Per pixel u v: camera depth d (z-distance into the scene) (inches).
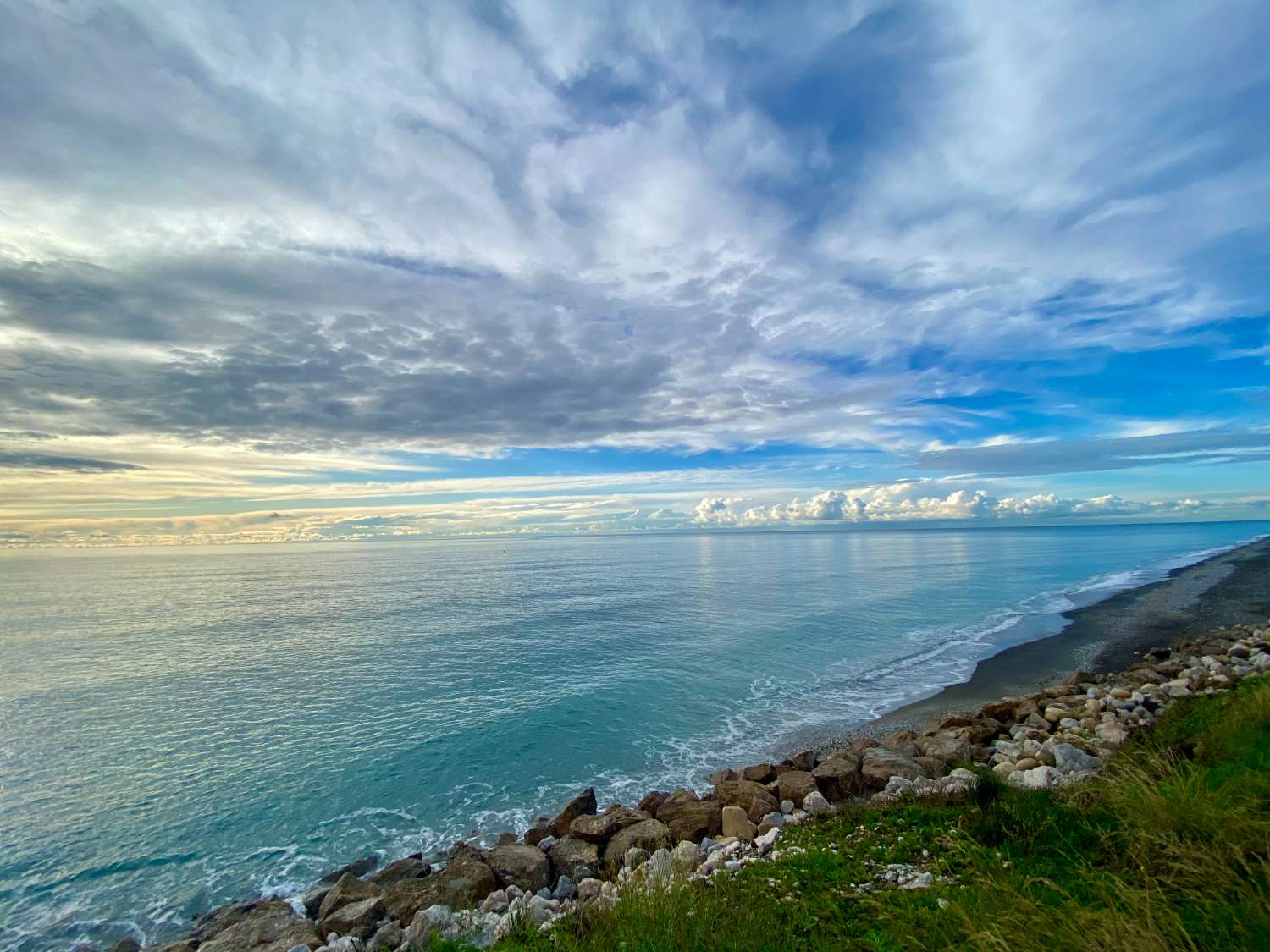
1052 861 283.1
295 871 571.8
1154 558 3715.6
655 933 255.6
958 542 7790.4
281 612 2253.9
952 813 386.0
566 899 424.8
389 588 3088.1
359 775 764.0
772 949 237.5
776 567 3914.9
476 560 5733.3
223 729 957.2
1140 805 291.1
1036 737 644.7
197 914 520.4
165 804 702.5
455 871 438.0
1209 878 223.6
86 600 2834.6
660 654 1355.8
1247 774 300.7
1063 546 5708.7
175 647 1615.4
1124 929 189.0
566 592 2628.0
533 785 719.7
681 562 4726.9
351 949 367.6
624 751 807.7
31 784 763.4
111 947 481.4
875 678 1114.7
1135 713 641.0
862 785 552.7
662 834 481.4
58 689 1210.6
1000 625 1578.5
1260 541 4869.6
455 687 1146.7
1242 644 943.0
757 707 970.1
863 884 300.8
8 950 482.6
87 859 597.9
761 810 518.6
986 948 199.0
